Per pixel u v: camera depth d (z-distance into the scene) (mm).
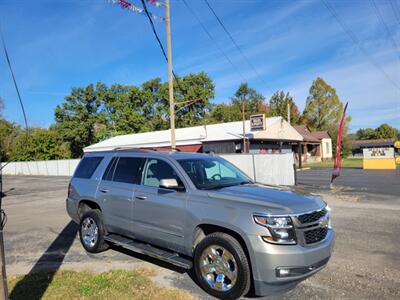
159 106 53250
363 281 4406
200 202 4266
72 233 7492
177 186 4520
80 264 5281
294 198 4125
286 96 62969
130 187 5305
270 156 16547
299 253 3580
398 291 4090
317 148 44469
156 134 34125
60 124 47062
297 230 3678
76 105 47438
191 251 4336
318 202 4254
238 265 3730
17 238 7113
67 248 6234
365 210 9203
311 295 4016
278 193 4336
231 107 63562
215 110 56000
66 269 5031
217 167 5309
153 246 5086
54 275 4664
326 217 4148
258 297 3988
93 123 48344
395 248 5766
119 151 6062
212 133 27672
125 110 49500
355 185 15156
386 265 4973
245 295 4055
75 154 50344
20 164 41188
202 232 4355
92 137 49625
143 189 5070
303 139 34375
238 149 24766
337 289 4168
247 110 62625
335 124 56156
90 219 5957
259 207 3789
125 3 12422
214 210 4070
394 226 7332
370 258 5285
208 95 52094
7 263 5402
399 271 4730
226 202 4051
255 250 3609
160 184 4852
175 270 4918
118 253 5855
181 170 4734
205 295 4035
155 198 4805
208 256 4098
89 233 5969
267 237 3604
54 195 15594
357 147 69125
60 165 35375
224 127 29062
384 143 67000
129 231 5242
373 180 17141
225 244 3861
